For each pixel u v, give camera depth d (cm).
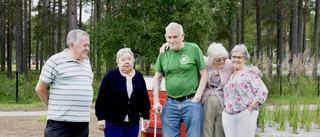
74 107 308
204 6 1391
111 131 339
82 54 313
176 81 350
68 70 307
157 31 1423
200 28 1410
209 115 362
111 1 1569
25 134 621
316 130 660
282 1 1808
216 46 367
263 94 331
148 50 1389
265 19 2341
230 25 1766
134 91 341
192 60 348
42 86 306
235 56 347
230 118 344
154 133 425
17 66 2356
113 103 336
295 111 695
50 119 308
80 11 2680
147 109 357
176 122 359
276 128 675
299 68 995
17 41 2347
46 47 2959
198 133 350
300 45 2095
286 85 909
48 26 2694
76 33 310
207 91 367
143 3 1511
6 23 2098
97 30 1549
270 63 1302
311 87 1045
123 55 338
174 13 1430
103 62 1603
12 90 1355
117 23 1505
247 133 340
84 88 313
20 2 1930
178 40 343
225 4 1551
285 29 2930
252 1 2455
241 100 340
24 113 972
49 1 2691
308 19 2898
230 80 354
